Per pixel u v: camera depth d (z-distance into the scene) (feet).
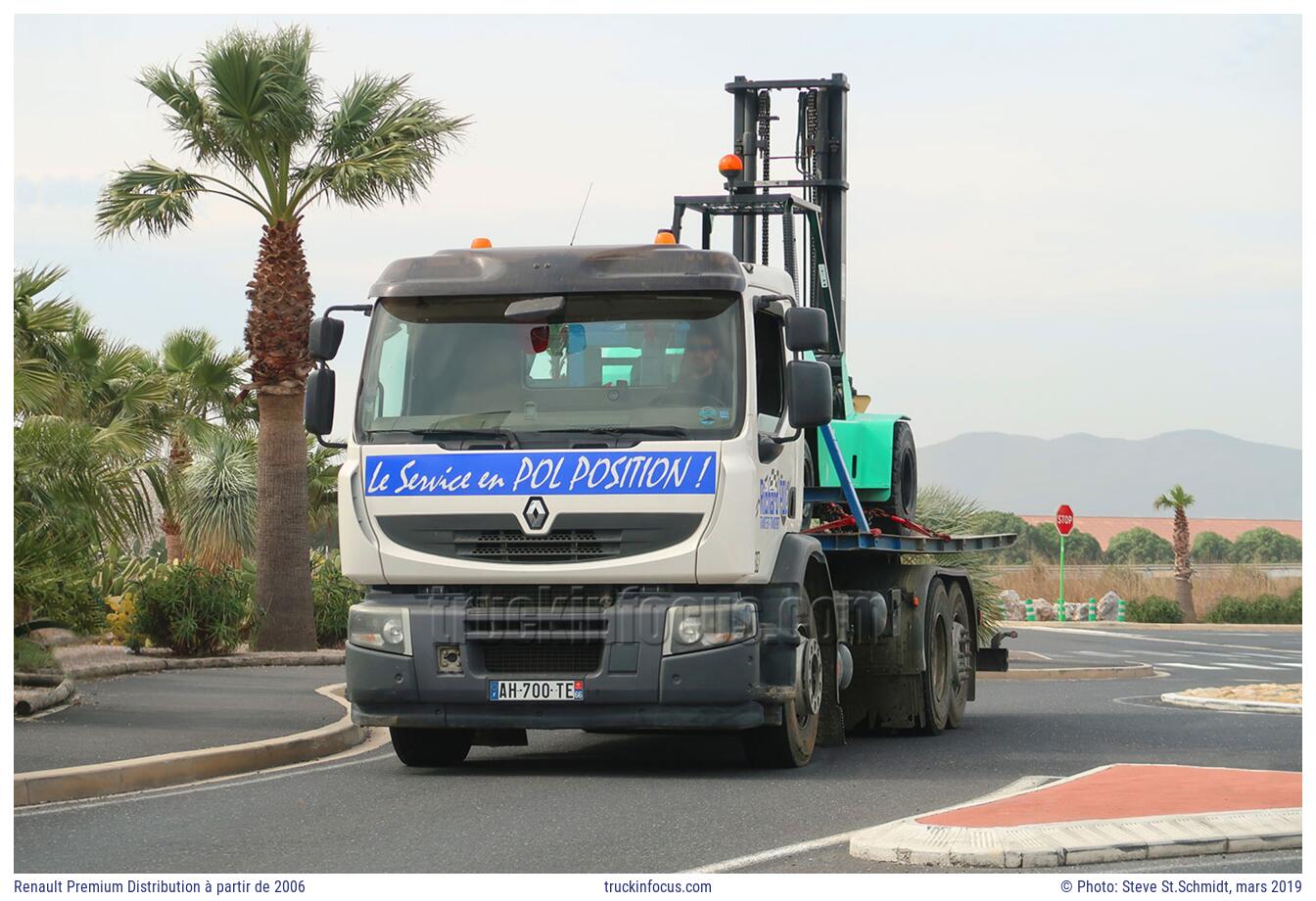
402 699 44.09
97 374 104.99
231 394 144.36
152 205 94.17
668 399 43.29
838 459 55.06
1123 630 176.65
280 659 91.15
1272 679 99.45
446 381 44.24
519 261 44.47
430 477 43.65
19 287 75.20
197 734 50.37
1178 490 205.16
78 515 62.69
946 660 61.36
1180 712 68.69
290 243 98.43
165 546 143.84
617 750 52.80
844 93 63.31
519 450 43.29
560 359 43.83
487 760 49.67
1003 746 53.57
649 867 30.91
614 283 43.91
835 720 52.29
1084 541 406.00
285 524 97.55
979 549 67.46
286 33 96.53
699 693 42.88
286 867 31.09
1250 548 427.33
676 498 42.65
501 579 43.19
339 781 43.62
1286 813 34.58
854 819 36.47
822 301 60.23
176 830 35.09
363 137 99.45
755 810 37.81
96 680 74.74
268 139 96.22
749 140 62.39
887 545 56.65
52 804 38.88
